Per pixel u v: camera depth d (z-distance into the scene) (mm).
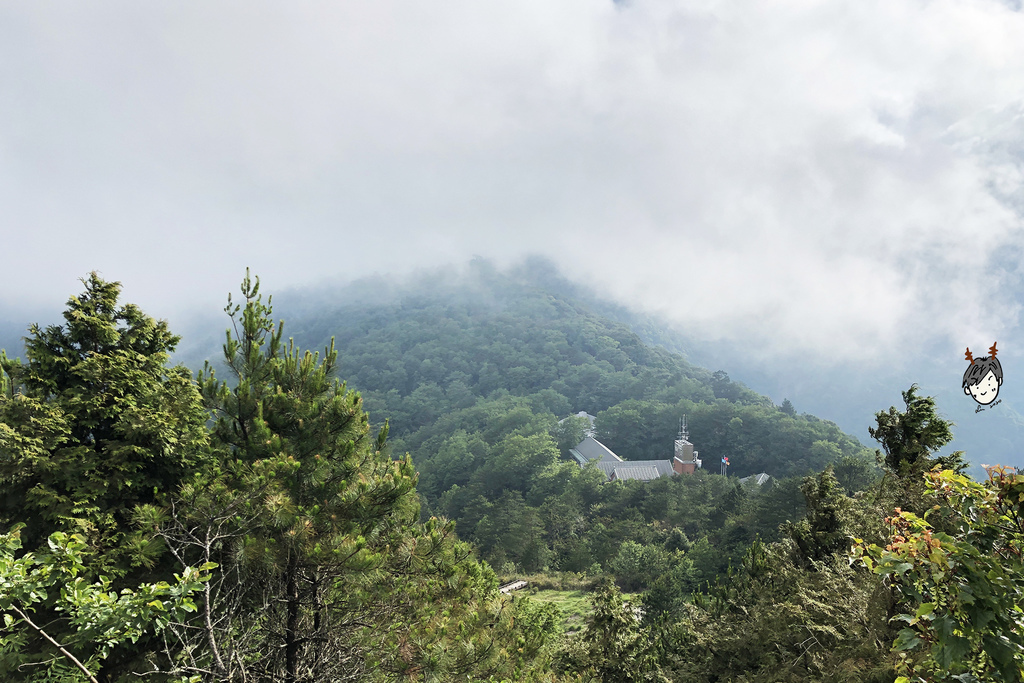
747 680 14469
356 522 7684
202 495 7375
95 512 8781
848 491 58469
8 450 8367
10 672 7152
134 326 10883
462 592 8688
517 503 75438
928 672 4340
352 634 7504
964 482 3992
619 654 17547
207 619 5898
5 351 9445
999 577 3311
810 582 16141
